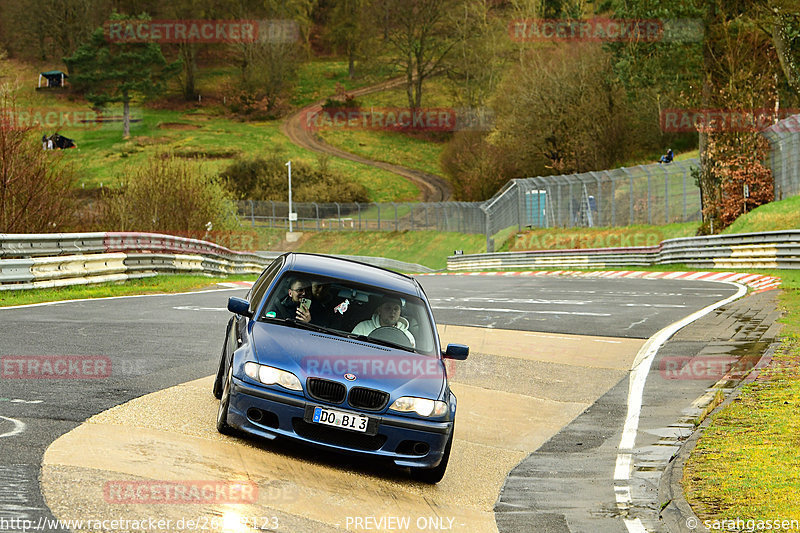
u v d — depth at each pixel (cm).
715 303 7594
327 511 2177
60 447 2364
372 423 2555
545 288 10338
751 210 13725
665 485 2555
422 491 2586
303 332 2792
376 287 3038
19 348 4022
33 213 8775
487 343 5600
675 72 14825
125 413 2873
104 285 8125
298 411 2539
